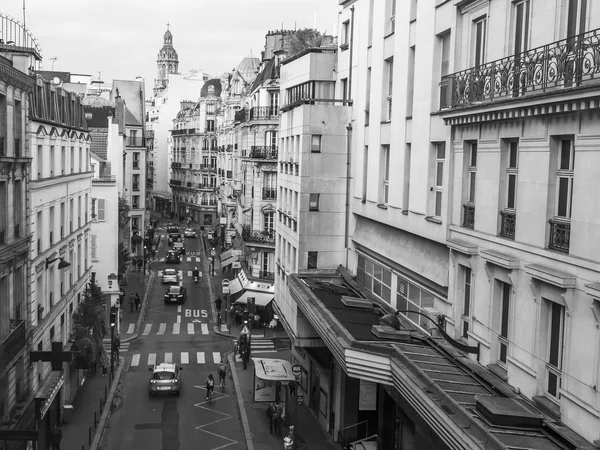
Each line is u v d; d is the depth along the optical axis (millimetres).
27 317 24312
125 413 32156
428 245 19969
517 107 13484
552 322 13172
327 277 28859
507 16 14766
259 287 52812
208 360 42812
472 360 16203
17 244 22641
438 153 19234
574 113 12156
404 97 21656
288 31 65250
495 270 15148
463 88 16219
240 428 30469
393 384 17125
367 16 26156
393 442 21125
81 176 35250
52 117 29578
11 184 22625
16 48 26969
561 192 12938
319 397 31062
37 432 18734
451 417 13164
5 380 21750
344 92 30266
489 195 15484
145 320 53625
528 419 12250
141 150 92688
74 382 33750
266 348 45656
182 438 28969
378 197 24438
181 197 130250
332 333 20406
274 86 58656
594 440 11328
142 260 77562
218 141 103125
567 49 11992
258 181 56188
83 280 36781
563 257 12398
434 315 18750
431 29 19062
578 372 11930
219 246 91750
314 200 28938
